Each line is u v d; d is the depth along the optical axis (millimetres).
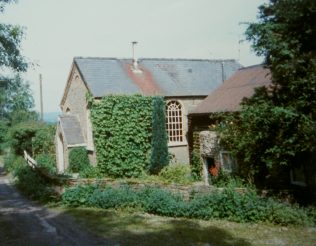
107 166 25156
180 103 28031
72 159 27469
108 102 25062
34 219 14359
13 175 29797
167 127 27516
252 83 22344
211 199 14242
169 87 28469
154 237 11617
